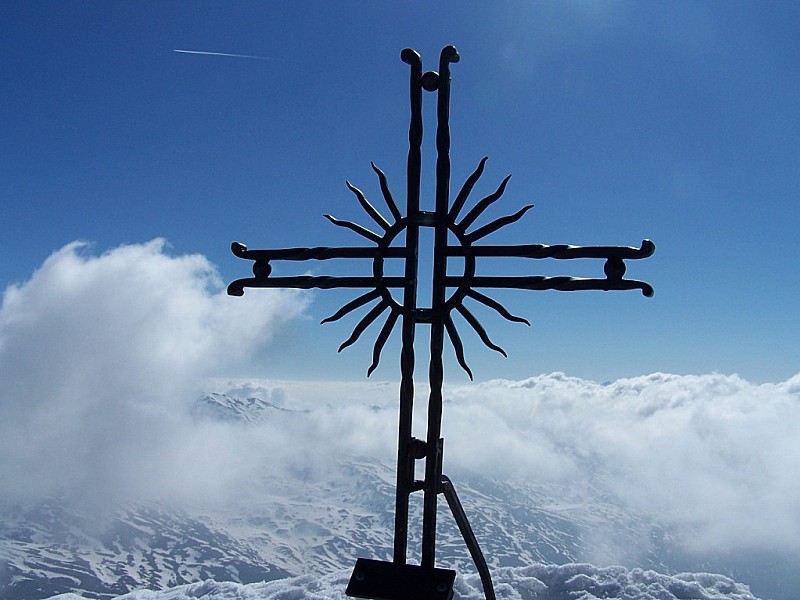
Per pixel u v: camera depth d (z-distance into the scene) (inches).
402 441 78.4
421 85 80.0
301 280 82.1
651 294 73.1
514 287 76.4
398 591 75.9
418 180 79.6
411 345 78.7
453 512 80.0
